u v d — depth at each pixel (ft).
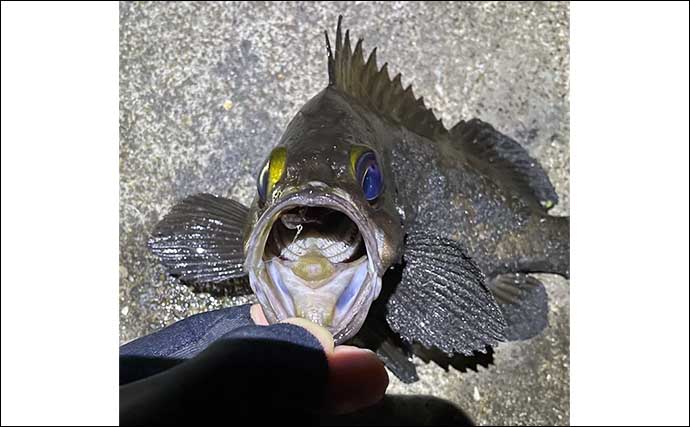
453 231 0.90
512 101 1.07
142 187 1.01
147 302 0.99
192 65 1.05
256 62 1.05
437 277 0.80
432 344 0.80
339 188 0.63
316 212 0.73
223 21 1.06
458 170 0.91
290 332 0.55
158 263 0.99
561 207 1.04
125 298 0.99
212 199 0.92
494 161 1.02
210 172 1.03
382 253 0.69
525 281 1.01
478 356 1.01
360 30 1.07
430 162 0.88
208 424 0.47
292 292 0.69
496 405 1.00
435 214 0.88
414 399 1.00
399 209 0.80
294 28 1.06
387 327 0.92
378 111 0.85
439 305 0.80
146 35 1.05
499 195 0.94
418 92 1.06
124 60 1.03
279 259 0.70
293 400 0.51
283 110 1.04
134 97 1.03
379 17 1.07
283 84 1.05
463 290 0.79
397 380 1.00
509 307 1.00
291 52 1.05
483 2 1.08
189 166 1.02
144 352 0.72
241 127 1.03
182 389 0.48
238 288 0.98
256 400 0.49
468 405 1.00
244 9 1.06
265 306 0.66
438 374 1.01
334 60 0.80
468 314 0.79
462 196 0.91
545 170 1.05
